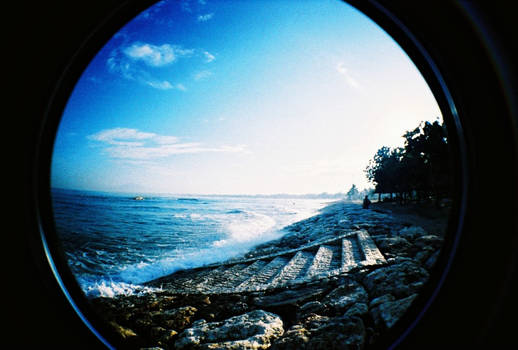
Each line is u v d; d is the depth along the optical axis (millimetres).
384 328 3414
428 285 1864
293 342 3373
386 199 36375
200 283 8648
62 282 1953
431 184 24312
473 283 1650
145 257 15578
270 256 10812
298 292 5547
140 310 6027
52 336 1875
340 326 3492
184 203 57156
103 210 39906
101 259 15109
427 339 1755
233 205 61062
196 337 4148
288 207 61656
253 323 4219
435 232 10156
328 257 8836
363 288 4953
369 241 9328
